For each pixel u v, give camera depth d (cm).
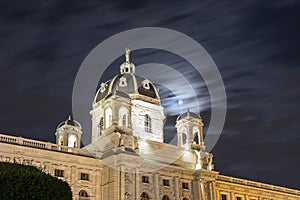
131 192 7256
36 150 6838
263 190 9456
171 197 7800
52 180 3588
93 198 7138
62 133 8706
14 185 3316
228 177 9025
